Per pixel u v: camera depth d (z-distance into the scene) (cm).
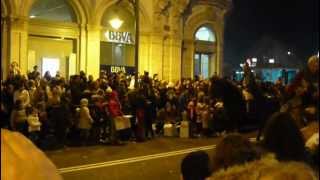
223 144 295
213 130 1989
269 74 5659
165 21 2795
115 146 1708
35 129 1534
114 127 1752
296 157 342
